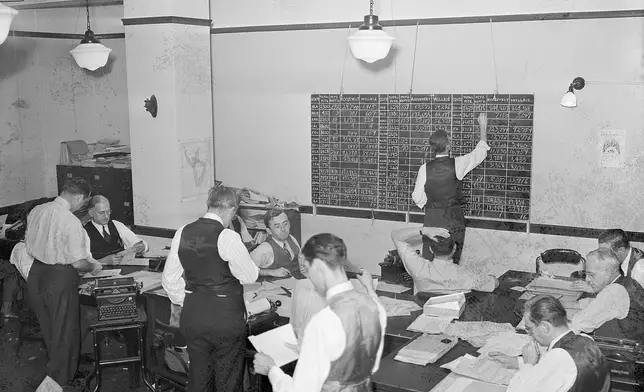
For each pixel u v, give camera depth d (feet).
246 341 9.30
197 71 17.56
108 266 12.21
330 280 6.18
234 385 9.17
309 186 17.47
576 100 13.79
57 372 10.77
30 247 11.15
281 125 17.66
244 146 18.21
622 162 13.51
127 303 10.27
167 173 17.46
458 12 14.98
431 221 14.25
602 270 8.75
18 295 12.39
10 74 18.56
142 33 17.19
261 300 9.95
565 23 13.76
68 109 19.81
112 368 11.21
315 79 17.06
